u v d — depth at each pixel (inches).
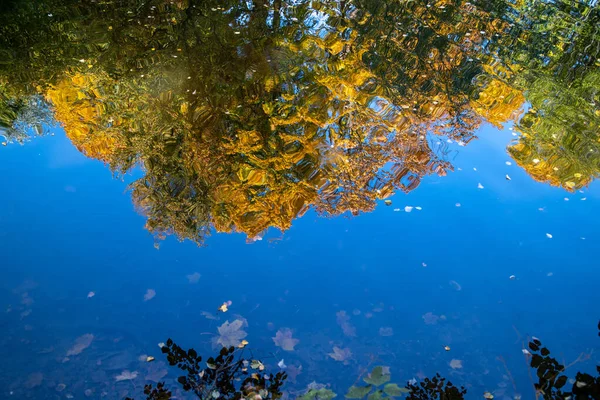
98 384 145.4
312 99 332.2
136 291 178.7
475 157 277.6
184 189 245.1
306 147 287.9
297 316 171.5
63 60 347.6
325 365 153.7
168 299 176.2
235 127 299.4
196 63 358.9
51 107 303.3
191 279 185.5
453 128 307.3
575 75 379.6
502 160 274.4
